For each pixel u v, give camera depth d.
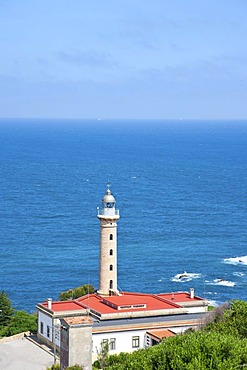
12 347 122.94
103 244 138.75
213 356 73.06
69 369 87.81
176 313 124.62
